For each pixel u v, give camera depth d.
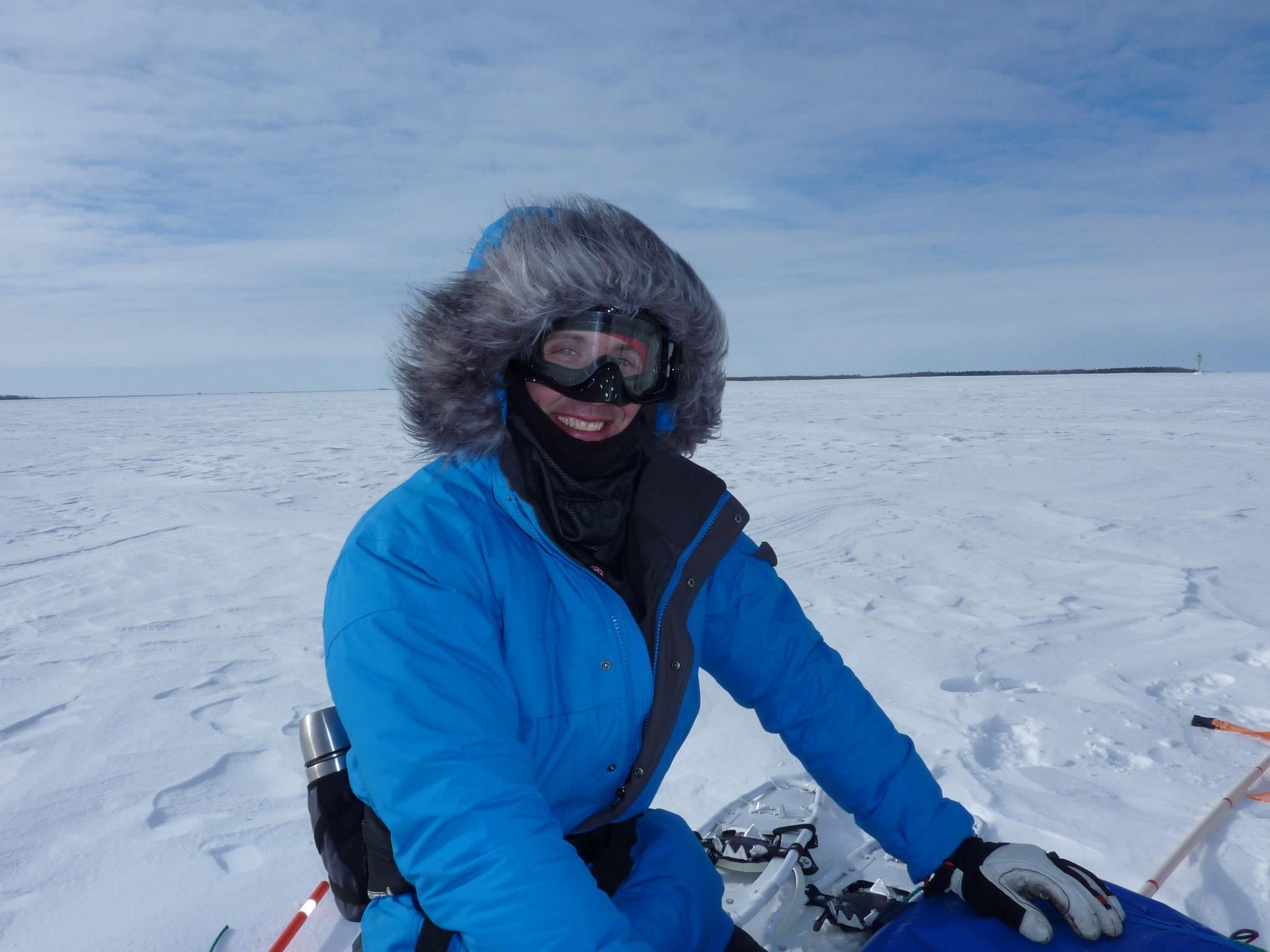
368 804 1.18
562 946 0.88
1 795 2.35
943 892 1.30
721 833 1.77
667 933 1.17
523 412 1.19
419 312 1.15
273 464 11.51
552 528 1.15
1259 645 3.34
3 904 1.82
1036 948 1.14
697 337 1.25
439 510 1.10
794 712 1.32
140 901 1.83
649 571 1.16
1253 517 6.00
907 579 4.55
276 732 2.76
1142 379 46.81
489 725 0.99
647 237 1.17
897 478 8.55
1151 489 7.42
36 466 12.19
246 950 1.65
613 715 1.12
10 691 3.20
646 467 1.22
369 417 25.83
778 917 1.53
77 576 5.24
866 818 1.31
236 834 2.11
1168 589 4.19
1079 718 2.69
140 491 9.06
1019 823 2.04
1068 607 3.93
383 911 1.13
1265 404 19.59
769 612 1.34
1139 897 1.28
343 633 1.01
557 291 1.06
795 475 9.08
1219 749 2.46
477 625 1.03
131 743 2.69
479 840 0.91
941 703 2.83
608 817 1.20
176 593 4.72
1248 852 1.90
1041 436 12.90
